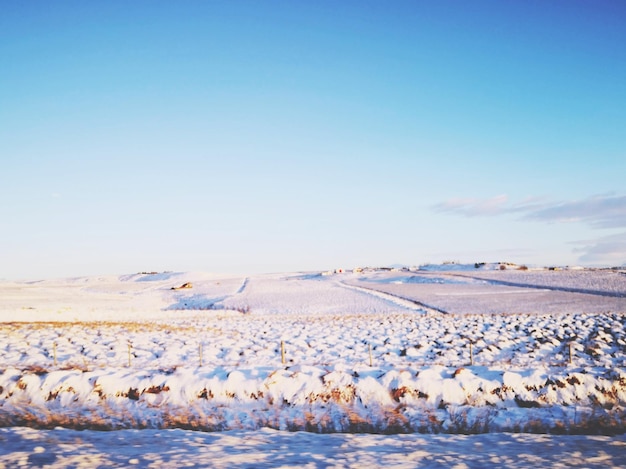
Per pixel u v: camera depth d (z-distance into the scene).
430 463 6.55
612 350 24.17
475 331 31.50
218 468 6.15
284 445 7.86
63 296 84.94
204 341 27.20
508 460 6.73
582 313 45.31
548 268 133.50
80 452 7.07
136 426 10.29
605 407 11.85
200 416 11.07
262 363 20.28
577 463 6.57
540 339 27.39
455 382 12.70
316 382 12.80
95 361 20.84
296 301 72.56
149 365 19.55
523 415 11.32
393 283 104.44
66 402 12.38
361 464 6.46
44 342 26.55
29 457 6.68
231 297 85.00
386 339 28.02
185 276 182.12
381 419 10.88
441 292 77.81
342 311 58.25
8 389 12.84
